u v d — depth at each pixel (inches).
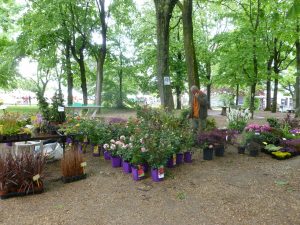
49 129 237.1
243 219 131.5
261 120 554.3
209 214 137.3
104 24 701.3
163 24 378.3
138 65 986.7
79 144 260.5
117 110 902.4
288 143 266.7
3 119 210.8
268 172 204.5
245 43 605.0
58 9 616.7
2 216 135.8
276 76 713.0
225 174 200.4
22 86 1286.9
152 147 187.5
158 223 128.7
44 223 128.6
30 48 605.9
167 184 180.1
